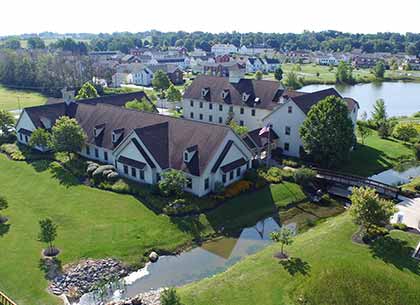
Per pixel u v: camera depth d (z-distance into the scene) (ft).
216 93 264.31
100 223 136.87
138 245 125.80
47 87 425.28
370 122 273.33
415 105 410.11
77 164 184.75
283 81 508.94
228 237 135.95
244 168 175.73
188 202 149.48
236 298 97.04
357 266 107.24
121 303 96.84
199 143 162.50
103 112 202.39
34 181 172.45
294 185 172.76
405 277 102.78
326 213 155.74
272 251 119.96
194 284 106.01
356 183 169.99
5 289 102.68
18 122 223.10
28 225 135.03
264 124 215.10
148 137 165.27
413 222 136.15
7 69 464.24
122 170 173.17
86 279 109.40
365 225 123.34
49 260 115.44
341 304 94.32
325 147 177.58
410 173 196.13
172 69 525.75
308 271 106.63
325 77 603.67
